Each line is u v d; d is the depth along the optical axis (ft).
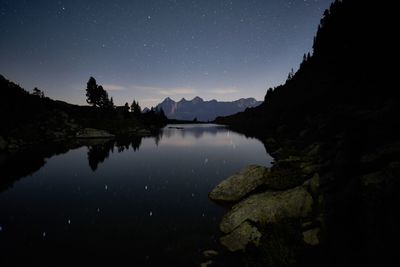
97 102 315.17
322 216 29.32
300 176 45.65
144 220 40.40
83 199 51.78
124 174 74.02
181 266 27.43
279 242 26.14
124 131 261.65
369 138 45.27
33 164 89.15
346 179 36.17
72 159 98.94
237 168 80.48
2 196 54.19
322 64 229.66
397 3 110.32
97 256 29.60
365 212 23.97
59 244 32.55
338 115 79.15
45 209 45.91
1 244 32.68
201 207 46.19
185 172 76.07
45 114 193.36
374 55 107.86
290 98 255.09
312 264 22.85
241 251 29.60
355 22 173.47
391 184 24.91
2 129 134.31
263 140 157.99
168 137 209.05
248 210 35.70
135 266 27.53
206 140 175.83
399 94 57.62
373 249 19.52
